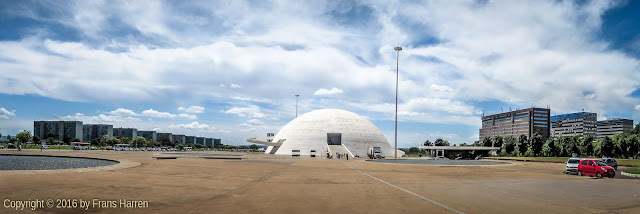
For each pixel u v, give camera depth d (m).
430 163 45.44
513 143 98.25
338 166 35.75
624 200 13.54
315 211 10.63
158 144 156.75
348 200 12.82
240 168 28.81
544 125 178.50
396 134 69.69
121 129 190.00
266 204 11.67
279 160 48.47
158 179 18.09
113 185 14.95
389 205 11.86
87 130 171.62
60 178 16.31
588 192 15.96
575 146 87.69
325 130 87.25
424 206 11.75
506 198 13.80
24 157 39.88
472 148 83.00
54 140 136.25
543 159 58.56
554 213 10.83
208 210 10.45
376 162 46.97
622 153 81.94
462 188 17.06
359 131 89.69
